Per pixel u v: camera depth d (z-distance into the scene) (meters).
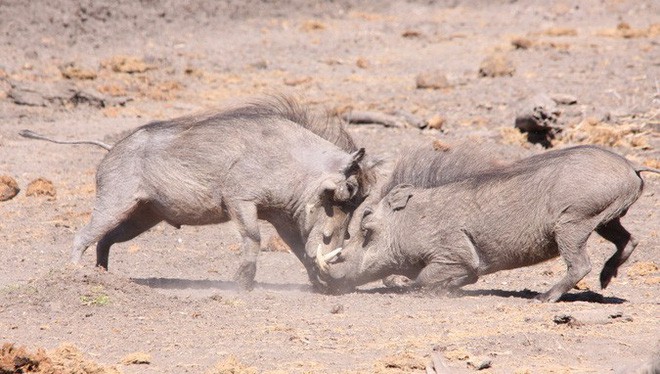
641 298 27.69
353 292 28.66
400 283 30.78
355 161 27.50
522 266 27.42
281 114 29.41
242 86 56.28
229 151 28.25
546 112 44.28
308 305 26.14
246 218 28.17
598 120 46.38
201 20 71.19
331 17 76.25
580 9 80.31
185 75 58.28
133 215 29.69
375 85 56.09
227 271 32.06
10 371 18.62
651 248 33.22
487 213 27.03
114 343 21.83
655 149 43.97
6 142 46.00
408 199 28.12
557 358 20.55
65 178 41.75
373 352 21.00
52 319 23.80
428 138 45.84
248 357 20.59
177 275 31.39
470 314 24.84
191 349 21.28
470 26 74.19
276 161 28.22
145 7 71.00
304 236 28.39
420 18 77.06
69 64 57.25
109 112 51.00
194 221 29.02
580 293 27.91
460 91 53.69
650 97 50.12
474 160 28.14
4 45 62.66
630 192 26.34
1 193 38.88
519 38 64.44
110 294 25.42
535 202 26.53
